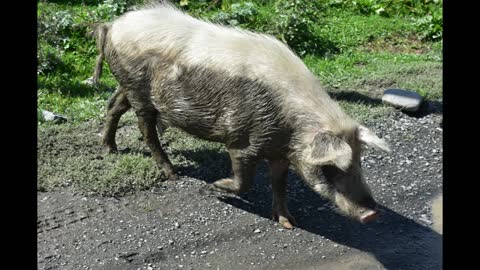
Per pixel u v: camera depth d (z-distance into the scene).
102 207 3.80
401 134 4.68
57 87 4.99
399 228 3.80
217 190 3.85
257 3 6.85
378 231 3.77
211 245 3.60
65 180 3.96
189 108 3.72
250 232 3.70
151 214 3.77
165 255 3.52
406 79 5.45
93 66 5.37
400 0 7.09
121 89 4.09
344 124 3.47
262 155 3.63
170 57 3.73
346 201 3.45
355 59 5.83
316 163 3.40
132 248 3.54
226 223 3.75
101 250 3.52
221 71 3.60
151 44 3.78
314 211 3.90
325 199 3.99
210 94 3.64
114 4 6.04
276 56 3.60
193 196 3.93
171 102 3.76
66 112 4.70
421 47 6.25
